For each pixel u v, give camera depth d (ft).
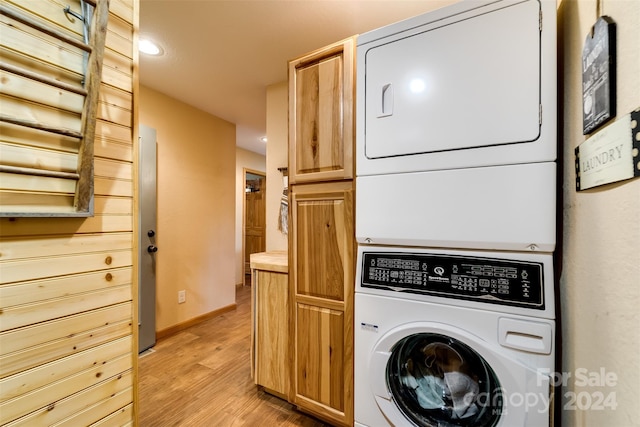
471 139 3.24
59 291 2.79
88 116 2.78
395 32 3.75
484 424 3.15
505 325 2.95
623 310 1.99
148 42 5.95
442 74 3.42
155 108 8.27
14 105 2.46
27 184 2.55
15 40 2.46
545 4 2.93
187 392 5.85
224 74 7.32
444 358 3.53
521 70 3.02
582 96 2.63
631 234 1.89
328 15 5.16
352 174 4.38
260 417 5.11
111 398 3.20
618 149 2.00
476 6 3.23
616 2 2.04
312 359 4.78
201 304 9.86
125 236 3.34
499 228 3.08
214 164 10.33
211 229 10.25
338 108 4.55
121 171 3.30
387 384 3.57
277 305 5.44
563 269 3.10
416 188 3.54
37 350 2.65
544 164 2.91
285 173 7.76
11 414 2.49
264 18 5.26
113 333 3.23
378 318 3.69
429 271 3.42
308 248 4.83
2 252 2.44
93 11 2.73
